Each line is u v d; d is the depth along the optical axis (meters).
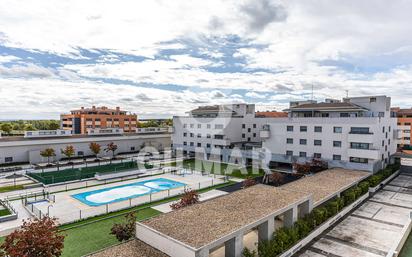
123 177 42.88
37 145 53.34
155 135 73.50
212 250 19.34
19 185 36.44
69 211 27.31
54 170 46.94
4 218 24.27
